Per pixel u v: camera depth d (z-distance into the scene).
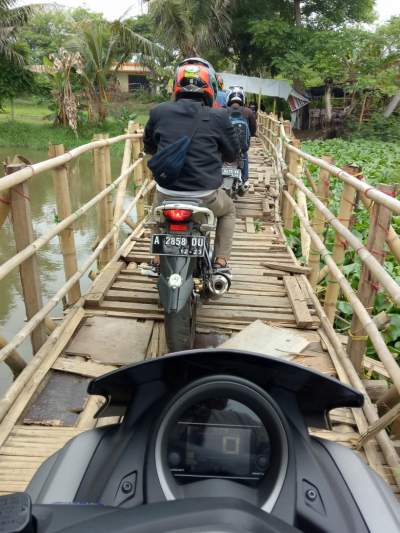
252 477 1.40
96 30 25.91
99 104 28.11
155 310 4.18
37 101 39.84
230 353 1.44
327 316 4.27
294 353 3.62
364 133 25.67
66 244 4.17
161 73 27.86
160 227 3.36
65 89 25.44
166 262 3.18
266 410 1.38
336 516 1.41
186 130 3.49
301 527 1.36
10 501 1.04
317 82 25.48
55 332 3.66
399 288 2.57
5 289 6.12
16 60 27.27
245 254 5.86
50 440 2.70
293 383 1.53
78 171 16.16
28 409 2.97
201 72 3.69
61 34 40.50
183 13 21.45
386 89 24.56
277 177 9.44
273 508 1.31
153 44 25.53
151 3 21.86
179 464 1.42
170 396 1.52
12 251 7.39
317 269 5.15
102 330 3.86
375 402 3.38
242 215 7.67
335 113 28.36
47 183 12.57
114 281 4.75
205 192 3.51
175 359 1.46
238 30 28.56
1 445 2.63
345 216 4.11
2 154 20.66
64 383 3.22
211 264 3.79
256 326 3.97
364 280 3.31
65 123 27.91
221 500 1.05
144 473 1.37
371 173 12.00
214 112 3.53
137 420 1.54
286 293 4.70
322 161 4.70
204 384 1.39
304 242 5.91
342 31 24.75
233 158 3.79
